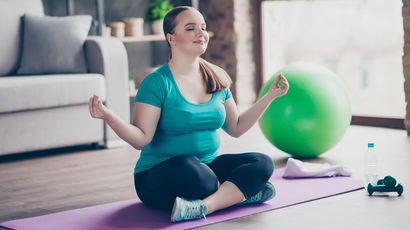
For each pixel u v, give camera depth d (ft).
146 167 7.65
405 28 12.95
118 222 7.30
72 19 13.91
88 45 13.60
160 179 7.31
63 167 11.22
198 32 7.48
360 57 30.40
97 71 13.37
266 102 7.98
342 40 29.68
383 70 31.04
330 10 28.94
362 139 12.92
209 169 7.35
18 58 13.64
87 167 11.12
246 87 18.81
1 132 11.84
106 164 11.35
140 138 7.17
